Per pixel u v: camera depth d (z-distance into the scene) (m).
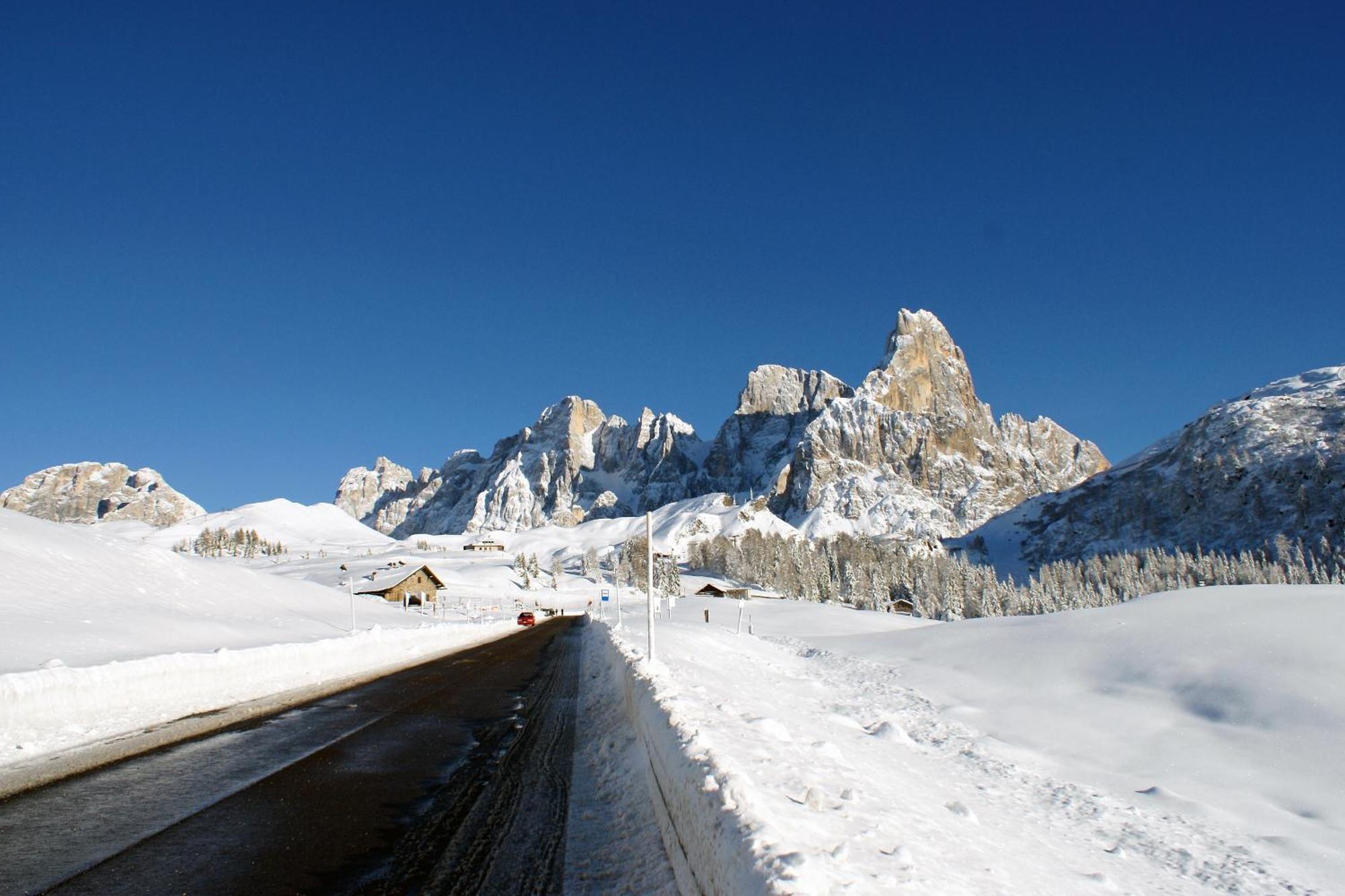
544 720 15.95
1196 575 170.25
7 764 10.81
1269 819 14.88
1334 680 22.00
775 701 20.67
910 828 7.07
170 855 7.23
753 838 4.67
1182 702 23.22
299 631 36.81
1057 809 13.59
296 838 7.88
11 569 26.50
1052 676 28.22
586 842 7.89
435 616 86.38
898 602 165.75
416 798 9.59
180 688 17.70
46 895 6.16
